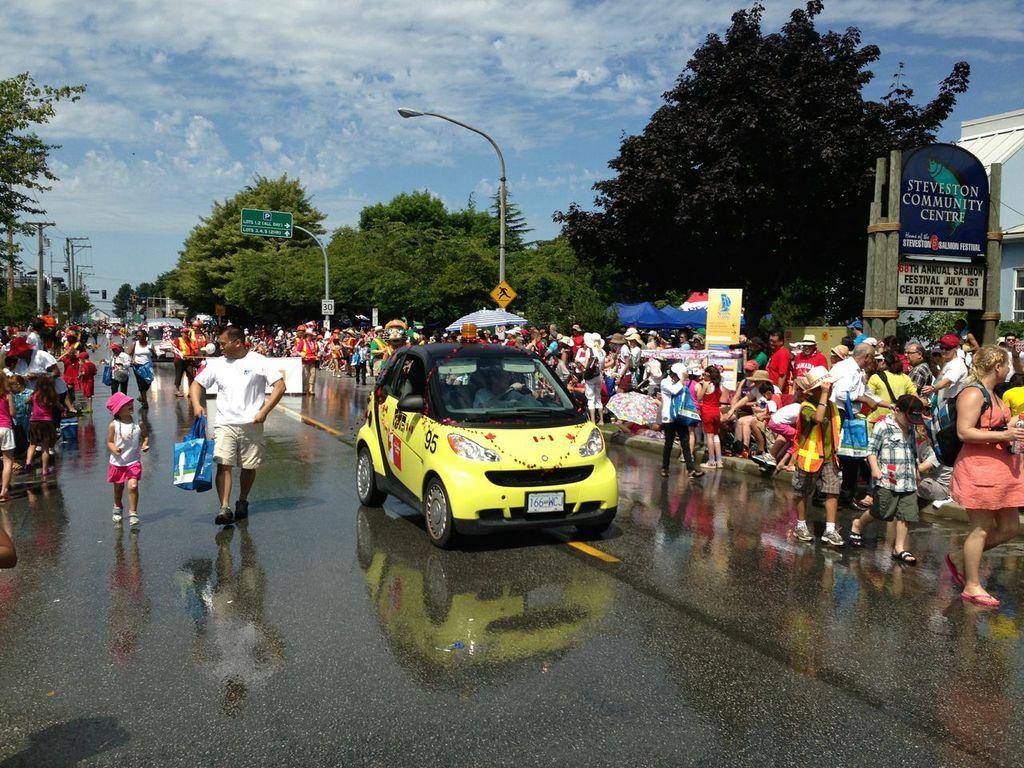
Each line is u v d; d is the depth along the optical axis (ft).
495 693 13.62
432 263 129.08
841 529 25.46
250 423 25.39
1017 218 74.13
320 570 20.48
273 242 202.59
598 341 55.06
